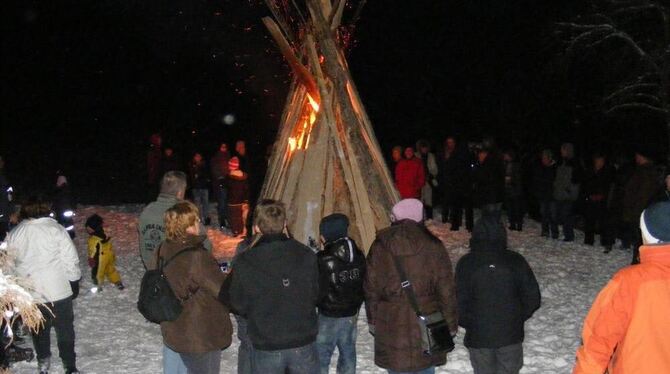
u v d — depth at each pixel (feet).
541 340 27.76
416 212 18.61
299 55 34.71
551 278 38.42
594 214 46.42
